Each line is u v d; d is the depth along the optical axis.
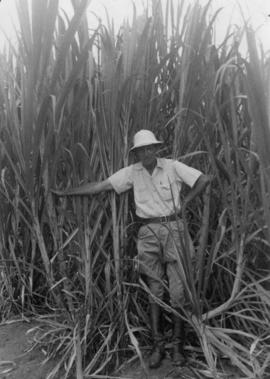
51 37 2.33
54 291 2.87
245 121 2.54
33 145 2.46
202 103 2.77
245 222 2.38
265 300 2.38
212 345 2.59
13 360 2.73
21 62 2.52
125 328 2.72
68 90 2.37
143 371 2.53
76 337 2.56
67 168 2.73
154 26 2.78
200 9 2.70
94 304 2.73
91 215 2.75
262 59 2.21
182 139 2.75
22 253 3.20
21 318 3.28
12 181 3.08
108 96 2.60
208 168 2.81
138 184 2.61
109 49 2.59
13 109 2.62
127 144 2.72
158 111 2.76
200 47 2.61
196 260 2.71
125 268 2.75
